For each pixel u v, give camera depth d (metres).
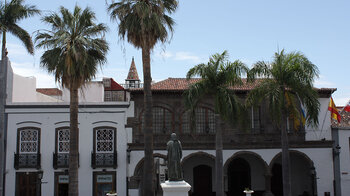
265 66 21.70
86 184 26.83
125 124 27.52
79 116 27.56
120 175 27.03
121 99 38.38
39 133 27.22
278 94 20.78
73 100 19.69
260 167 30.72
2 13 23.11
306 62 20.98
